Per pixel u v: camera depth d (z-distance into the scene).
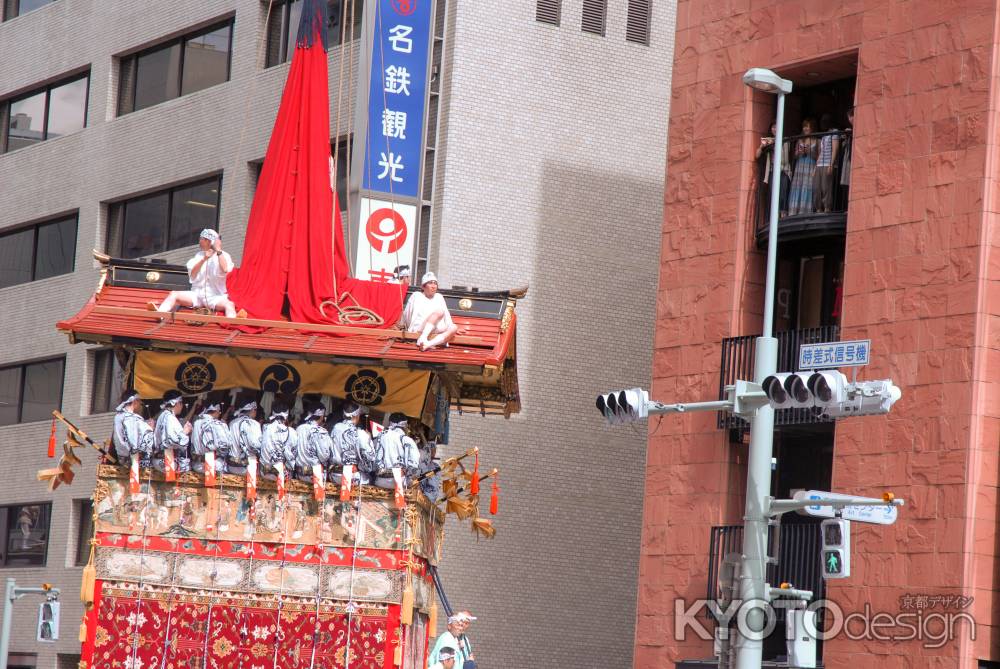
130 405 51.97
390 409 52.38
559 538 81.25
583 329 83.00
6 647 76.50
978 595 52.94
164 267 54.50
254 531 51.50
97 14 100.81
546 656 79.81
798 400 43.72
